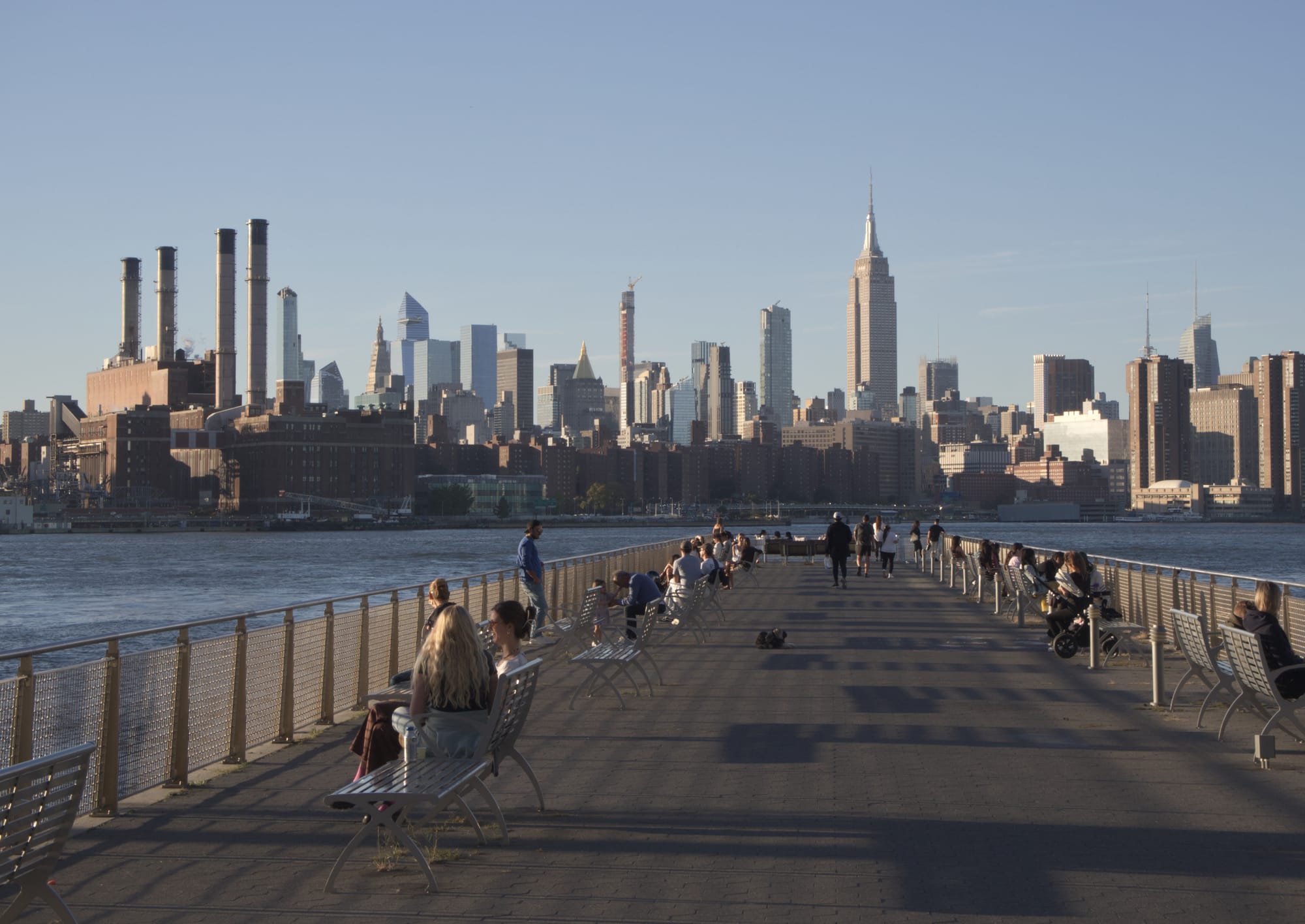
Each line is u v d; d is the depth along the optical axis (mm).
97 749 9594
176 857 8438
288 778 10953
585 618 19188
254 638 12203
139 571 140500
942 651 20844
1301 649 16562
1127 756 11586
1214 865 7984
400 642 16828
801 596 34844
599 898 7434
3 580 125125
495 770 9539
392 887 7695
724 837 8781
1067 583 19750
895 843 8562
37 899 7426
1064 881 7680
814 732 12961
